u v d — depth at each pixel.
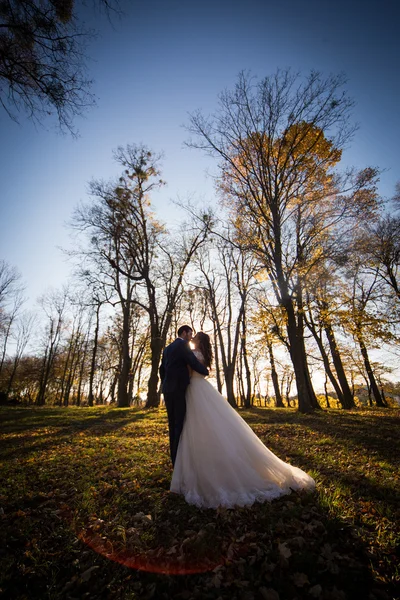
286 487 3.30
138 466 4.73
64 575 2.21
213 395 3.60
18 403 29.16
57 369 40.72
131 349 32.78
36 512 3.16
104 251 21.00
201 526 2.71
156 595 1.98
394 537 2.46
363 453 5.69
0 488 3.89
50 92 5.88
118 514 3.04
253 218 15.25
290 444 6.56
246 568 2.16
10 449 6.71
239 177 15.66
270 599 1.85
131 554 2.39
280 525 2.60
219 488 3.09
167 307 22.41
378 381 32.62
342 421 10.76
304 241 15.05
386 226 18.95
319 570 2.10
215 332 26.06
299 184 14.69
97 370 40.16
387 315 16.50
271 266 14.91
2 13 5.11
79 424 11.59
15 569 2.24
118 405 21.94
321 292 15.84
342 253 13.77
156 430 8.92
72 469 4.73
